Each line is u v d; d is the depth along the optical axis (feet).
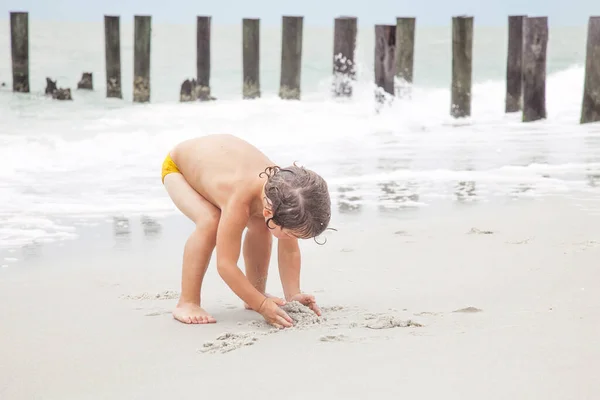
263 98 47.52
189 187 11.41
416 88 52.85
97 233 16.40
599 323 9.57
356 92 44.50
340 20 44.57
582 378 7.58
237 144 11.40
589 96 36.17
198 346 9.31
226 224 10.44
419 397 7.24
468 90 40.55
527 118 38.42
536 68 37.93
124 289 12.30
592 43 35.68
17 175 23.17
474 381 7.58
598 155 26.66
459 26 40.22
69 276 13.07
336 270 13.26
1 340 9.55
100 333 9.90
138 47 46.21
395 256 14.21
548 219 17.25
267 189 9.67
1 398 7.61
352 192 20.95
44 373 8.32
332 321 10.25
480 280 12.26
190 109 41.39
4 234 16.15
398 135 33.35
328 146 29.68
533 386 7.39
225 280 10.35
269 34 96.43
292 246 11.30
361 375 7.90
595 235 15.56
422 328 9.65
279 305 11.08
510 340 8.91
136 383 7.95
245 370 8.22
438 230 16.38
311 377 7.91
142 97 46.34
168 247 15.31
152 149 29.01
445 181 22.44
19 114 38.68
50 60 64.39
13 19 49.19
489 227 16.56
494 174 23.40
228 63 65.82
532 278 12.26
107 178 22.97
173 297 11.84
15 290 12.12
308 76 61.93
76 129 33.30
